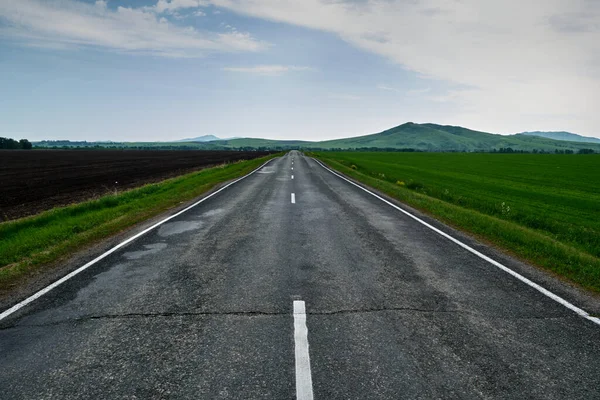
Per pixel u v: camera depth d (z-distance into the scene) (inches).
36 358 130.1
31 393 111.9
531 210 575.8
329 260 242.1
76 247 276.2
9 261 239.9
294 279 206.5
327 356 130.5
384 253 260.1
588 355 132.3
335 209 444.1
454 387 114.0
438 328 151.3
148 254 256.2
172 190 613.6
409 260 243.9
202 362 127.0
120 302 176.2
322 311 166.2
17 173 1162.6
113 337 143.9
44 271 222.2
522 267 232.1
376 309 168.6
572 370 123.3
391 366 124.7
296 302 175.8
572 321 158.6
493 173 1536.7
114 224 351.3
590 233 380.5
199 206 463.8
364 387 113.7
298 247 273.7
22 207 522.3
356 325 153.3
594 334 147.6
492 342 140.7
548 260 243.0
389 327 151.8
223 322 155.7
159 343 139.5
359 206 469.1
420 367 124.3
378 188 679.7
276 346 137.0
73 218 383.9
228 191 616.7
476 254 260.2
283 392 111.3
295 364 125.7
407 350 134.6
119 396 110.3
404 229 339.3
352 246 278.1
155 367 124.5
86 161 1957.4
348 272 218.7
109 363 126.9
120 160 2085.4
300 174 989.8
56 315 162.9
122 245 280.5
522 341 141.4
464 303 176.1
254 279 206.4
